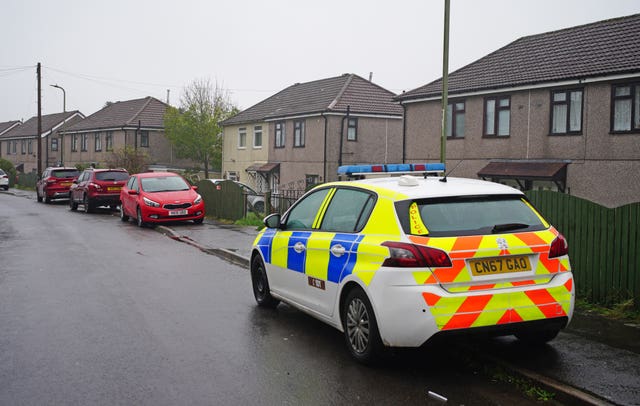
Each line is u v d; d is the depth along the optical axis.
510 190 5.43
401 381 5.01
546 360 5.25
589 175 20.69
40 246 13.77
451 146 25.73
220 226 17.97
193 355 5.70
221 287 9.03
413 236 4.91
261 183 38.34
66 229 17.75
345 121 32.69
